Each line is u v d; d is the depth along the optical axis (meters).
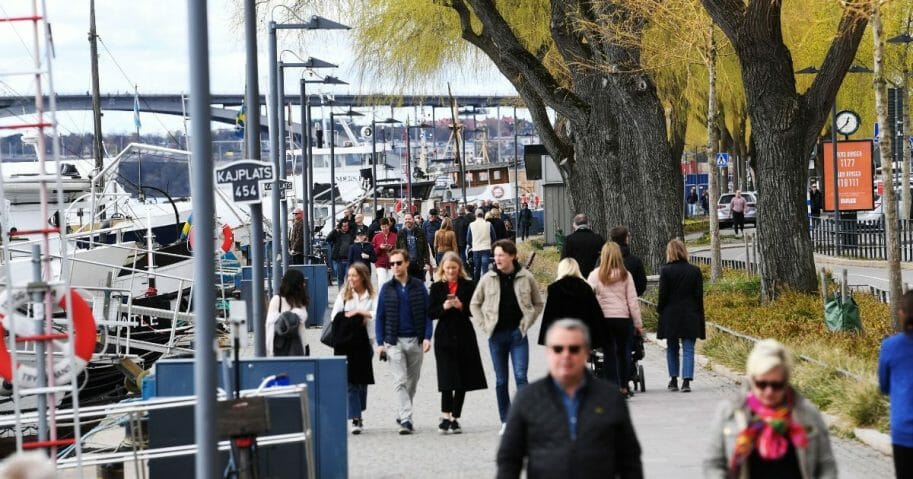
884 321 77.06
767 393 24.73
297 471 40.91
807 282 86.62
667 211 108.94
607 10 106.81
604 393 24.80
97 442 60.88
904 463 31.45
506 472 24.64
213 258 30.11
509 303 52.25
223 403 35.69
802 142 86.38
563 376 24.53
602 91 121.88
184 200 165.12
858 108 181.50
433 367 77.69
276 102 100.81
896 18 115.69
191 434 40.56
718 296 94.38
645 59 111.75
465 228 152.75
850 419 50.28
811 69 127.38
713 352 72.50
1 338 39.53
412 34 141.12
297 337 54.09
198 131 30.17
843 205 155.75
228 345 92.69
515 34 135.75
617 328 58.75
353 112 189.12
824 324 73.56
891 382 31.88
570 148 141.88
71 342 36.75
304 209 142.50
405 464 47.41
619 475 24.89
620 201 122.19
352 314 54.78
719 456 25.12
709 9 85.94
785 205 86.56
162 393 43.69
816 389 55.78
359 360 54.75
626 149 119.25
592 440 24.39
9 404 71.56
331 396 43.78
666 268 62.69
